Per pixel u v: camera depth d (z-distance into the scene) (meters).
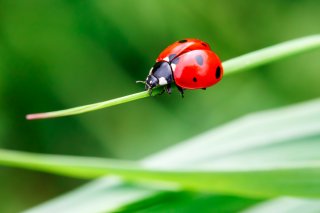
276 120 0.11
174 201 0.10
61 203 0.10
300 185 0.09
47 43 0.31
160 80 0.10
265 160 0.10
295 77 0.30
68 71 0.31
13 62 0.31
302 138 0.11
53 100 0.32
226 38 0.31
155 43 0.31
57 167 0.09
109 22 0.31
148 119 0.31
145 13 0.30
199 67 0.10
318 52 0.30
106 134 0.31
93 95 0.31
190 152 0.11
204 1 0.31
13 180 0.32
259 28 0.32
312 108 0.11
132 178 0.09
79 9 0.31
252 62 0.09
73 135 0.32
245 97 0.30
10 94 0.31
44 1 0.31
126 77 0.31
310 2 0.32
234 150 0.11
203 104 0.30
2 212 0.32
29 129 0.32
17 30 0.31
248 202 0.10
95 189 0.10
